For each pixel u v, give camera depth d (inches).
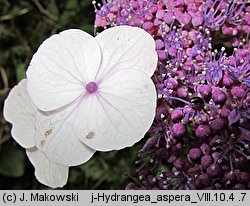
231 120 5.1
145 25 5.7
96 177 8.4
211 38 5.7
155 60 5.0
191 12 5.8
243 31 6.0
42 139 5.1
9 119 5.6
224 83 5.4
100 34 5.2
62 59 5.1
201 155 5.3
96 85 5.0
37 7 8.9
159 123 5.4
